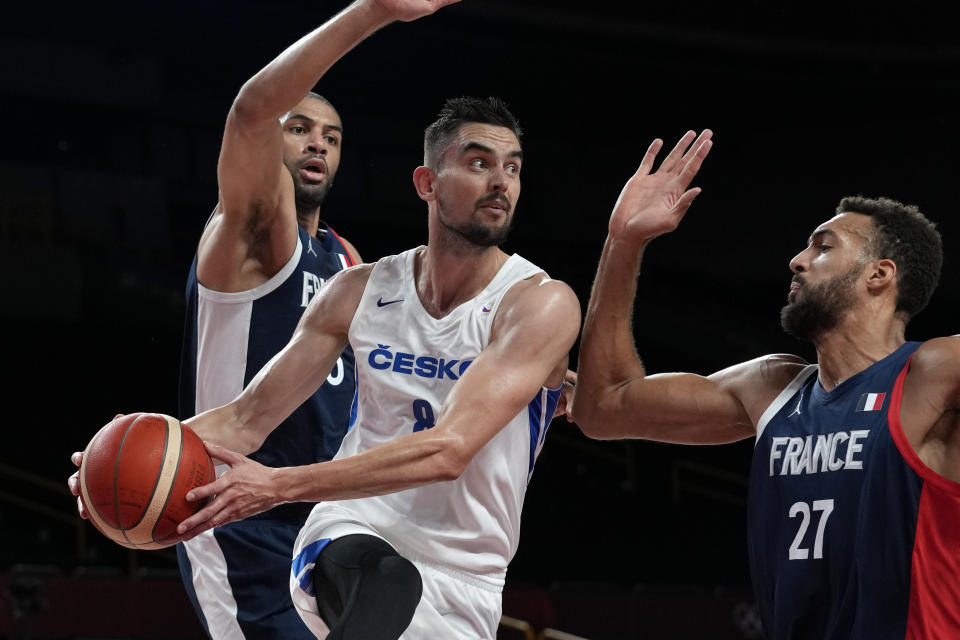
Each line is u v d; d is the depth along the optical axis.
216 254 4.37
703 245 22.81
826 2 20.45
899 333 3.49
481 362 3.22
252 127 3.77
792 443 3.40
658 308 23.22
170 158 21.91
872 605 3.10
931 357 3.25
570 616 12.84
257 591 4.30
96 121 21.34
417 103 22.94
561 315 3.30
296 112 4.81
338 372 4.56
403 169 23.09
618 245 3.81
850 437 3.25
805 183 21.61
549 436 20.64
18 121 20.88
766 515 3.41
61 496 16.70
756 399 3.66
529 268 3.48
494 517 3.40
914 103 20.83
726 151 22.66
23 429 18.38
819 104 21.75
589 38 20.56
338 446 4.58
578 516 18.39
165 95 21.89
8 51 19.97
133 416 3.17
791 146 21.94
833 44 20.45
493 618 3.43
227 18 20.17
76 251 19.94
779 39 20.55
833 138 21.48
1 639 10.66
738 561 17.81
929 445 3.23
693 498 19.31
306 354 3.61
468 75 22.05
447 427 3.08
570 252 23.28
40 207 20.28
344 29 3.40
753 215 22.16
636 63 21.33
